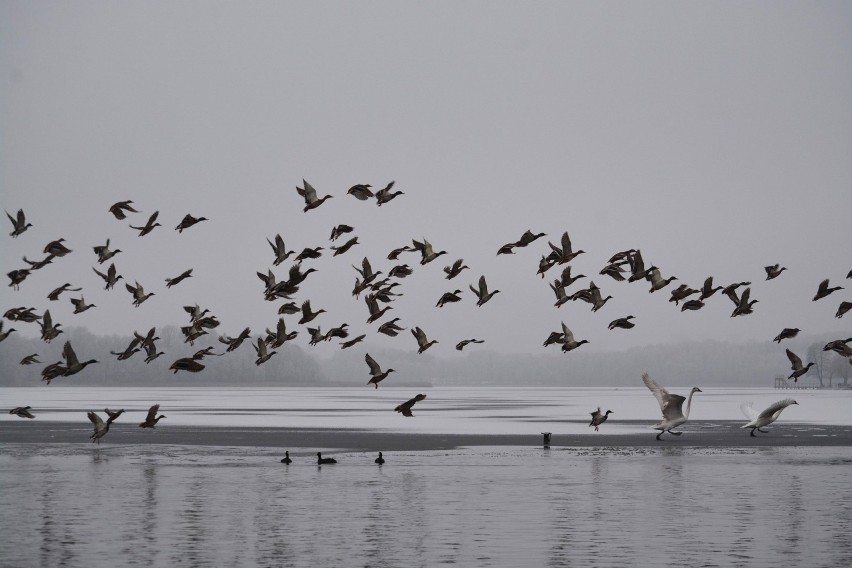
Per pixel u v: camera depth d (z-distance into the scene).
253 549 31.23
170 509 38.78
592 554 30.42
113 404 157.62
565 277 40.69
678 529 34.41
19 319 40.59
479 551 30.88
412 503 40.22
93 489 44.34
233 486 45.41
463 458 58.28
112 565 29.08
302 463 55.41
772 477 48.44
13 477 48.75
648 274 40.47
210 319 44.16
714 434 77.75
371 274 40.69
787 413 118.69
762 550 30.97
